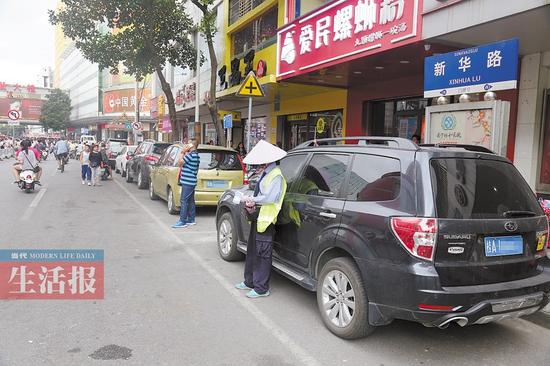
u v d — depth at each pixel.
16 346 3.79
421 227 3.48
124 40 17.41
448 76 6.65
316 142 5.20
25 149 14.52
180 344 3.94
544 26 6.63
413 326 4.52
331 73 11.16
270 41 15.38
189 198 9.27
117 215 10.40
